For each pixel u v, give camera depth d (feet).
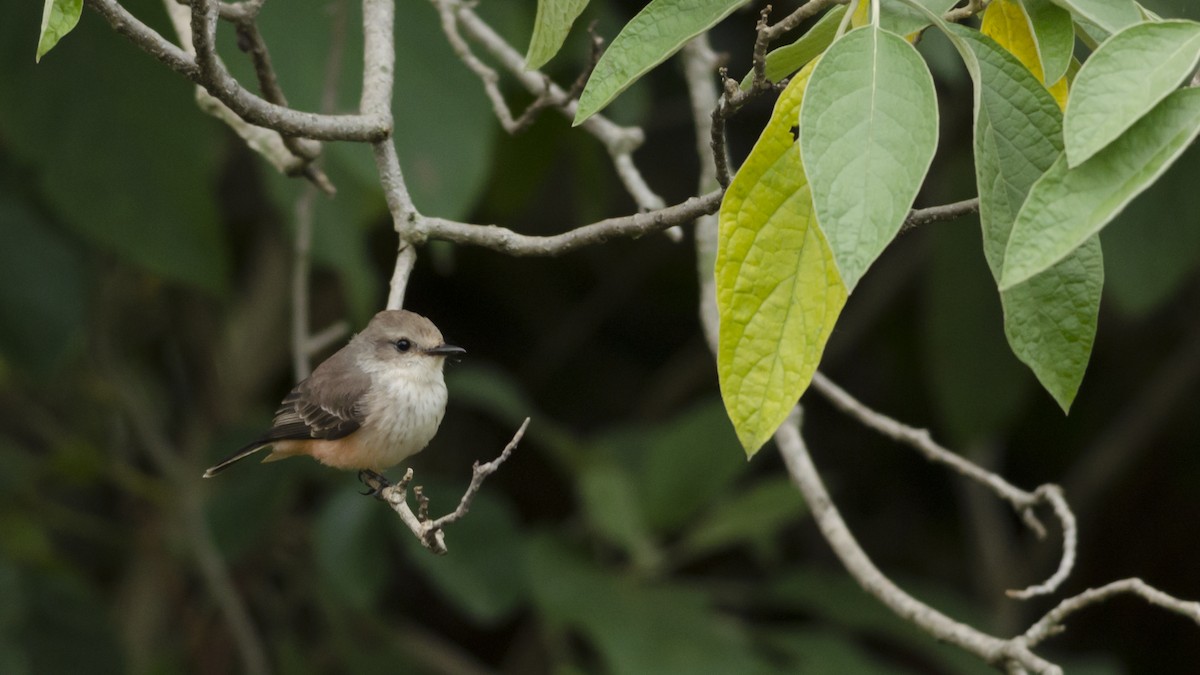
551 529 41.47
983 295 38.04
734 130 45.75
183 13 23.31
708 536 38.52
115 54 32.09
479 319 51.70
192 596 44.88
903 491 51.03
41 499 42.70
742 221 14.53
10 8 31.91
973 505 48.39
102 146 32.40
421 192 29.58
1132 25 13.35
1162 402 46.93
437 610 52.21
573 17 16.25
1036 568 49.47
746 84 16.01
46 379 35.04
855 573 22.97
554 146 41.34
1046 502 22.48
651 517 39.19
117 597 44.75
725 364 14.64
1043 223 13.04
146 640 43.83
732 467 39.34
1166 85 12.98
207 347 45.65
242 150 46.80
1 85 31.81
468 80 30.42
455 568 36.29
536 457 52.29
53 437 42.29
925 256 46.42
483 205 42.93
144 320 45.47
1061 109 16.11
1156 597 18.08
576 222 50.44
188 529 40.32
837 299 14.42
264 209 46.93
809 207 14.42
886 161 12.89
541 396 51.90
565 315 52.03
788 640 36.68
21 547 38.83
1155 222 33.60
